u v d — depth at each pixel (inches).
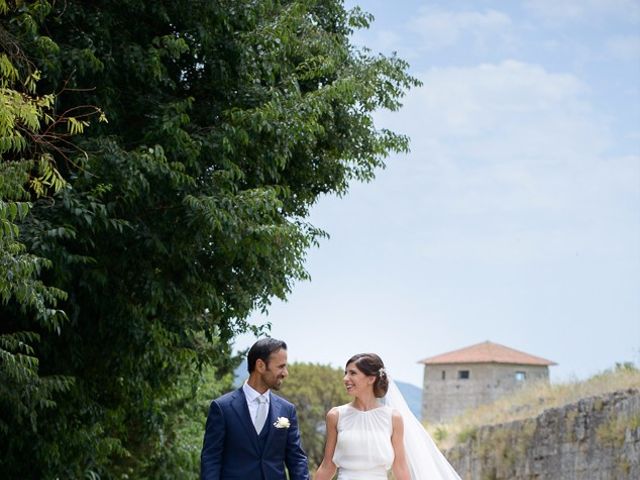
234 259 446.9
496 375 2485.2
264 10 455.2
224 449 274.5
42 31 424.5
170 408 695.7
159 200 417.7
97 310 419.2
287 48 472.4
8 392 362.6
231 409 275.1
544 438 814.5
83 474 474.9
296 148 518.3
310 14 542.9
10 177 310.3
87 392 454.6
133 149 431.5
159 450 692.1
